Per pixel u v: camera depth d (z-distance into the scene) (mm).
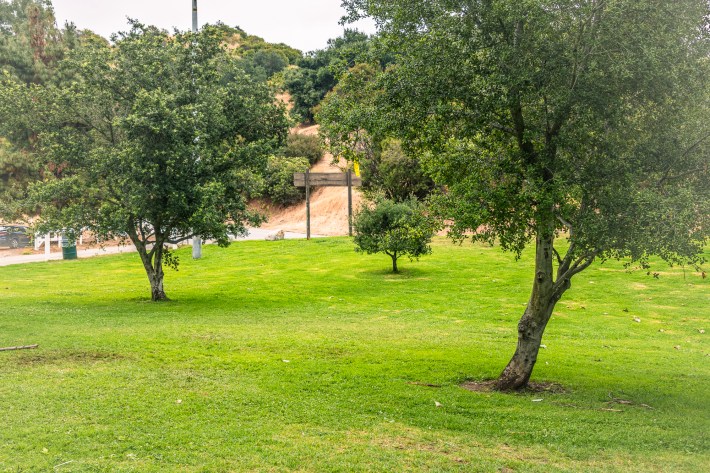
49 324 14359
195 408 8383
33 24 36719
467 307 19297
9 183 32906
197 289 22438
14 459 6445
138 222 20031
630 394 10406
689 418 9023
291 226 47188
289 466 6617
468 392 10016
